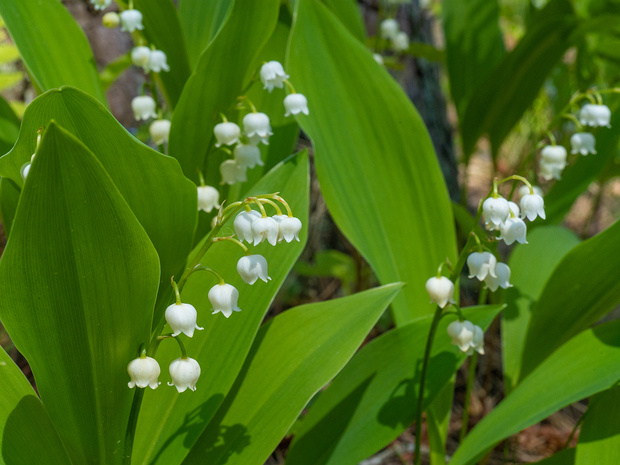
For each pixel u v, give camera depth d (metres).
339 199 0.40
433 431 0.42
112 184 0.28
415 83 0.80
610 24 0.47
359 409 0.38
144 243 0.30
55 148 0.28
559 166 0.44
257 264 0.32
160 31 0.42
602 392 0.37
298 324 0.37
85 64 0.40
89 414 0.32
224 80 0.39
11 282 0.29
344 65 0.43
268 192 0.38
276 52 0.46
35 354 0.31
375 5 0.76
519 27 1.02
